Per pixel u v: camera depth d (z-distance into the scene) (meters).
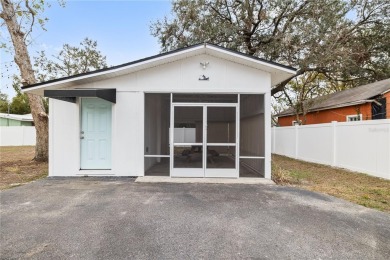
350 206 4.71
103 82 7.27
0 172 8.37
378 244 3.13
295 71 7.00
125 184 6.38
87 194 5.38
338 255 2.86
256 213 4.24
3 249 2.92
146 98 7.46
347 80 14.59
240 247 3.02
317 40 11.35
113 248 2.96
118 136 7.28
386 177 7.25
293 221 3.89
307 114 18.41
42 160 10.87
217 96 7.36
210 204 4.72
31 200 4.91
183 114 7.36
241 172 7.76
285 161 11.82
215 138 7.29
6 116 26.94
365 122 8.09
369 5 12.19
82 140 7.50
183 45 13.15
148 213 4.18
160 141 7.43
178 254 2.83
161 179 6.95
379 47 13.05
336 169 9.13
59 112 7.34
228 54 6.82
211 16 12.96
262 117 7.40
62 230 3.47
